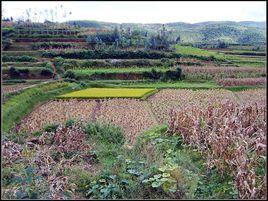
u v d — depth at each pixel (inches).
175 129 668.1
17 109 1191.6
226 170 492.1
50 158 573.9
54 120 1090.1
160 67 2554.1
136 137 754.2
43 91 1593.3
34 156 576.4
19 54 2711.6
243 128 604.1
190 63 2691.9
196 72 2368.4
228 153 496.4
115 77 2241.6
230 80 2144.4
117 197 436.1
